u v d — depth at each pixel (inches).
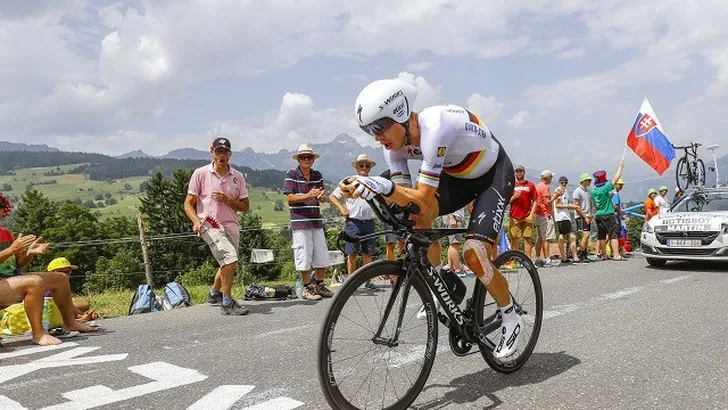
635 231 1101.7
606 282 289.6
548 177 426.9
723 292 246.2
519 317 125.2
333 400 97.0
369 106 104.2
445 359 141.9
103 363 148.9
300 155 263.1
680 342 155.5
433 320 113.1
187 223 2532.0
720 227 334.6
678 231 346.9
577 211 437.1
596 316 196.1
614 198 479.2
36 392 123.4
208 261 2185.0
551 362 137.8
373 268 102.6
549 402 108.7
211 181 234.8
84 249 2304.4
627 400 108.8
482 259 116.0
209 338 179.5
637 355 142.5
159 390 123.3
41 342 175.0
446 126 109.3
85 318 219.3
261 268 1720.0
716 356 140.1
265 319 213.0
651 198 537.0
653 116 499.8
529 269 137.5
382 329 104.9
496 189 122.0
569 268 377.4
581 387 117.3
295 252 264.8
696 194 394.0
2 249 184.2
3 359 156.1
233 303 226.4
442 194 127.6
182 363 147.0
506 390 116.6
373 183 99.7
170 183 2591.0
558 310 209.0
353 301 100.3
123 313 287.0
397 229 107.0
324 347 95.9
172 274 2068.2
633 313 200.5
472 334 120.2
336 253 283.4
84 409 111.5
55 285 187.5
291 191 263.9
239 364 144.2
